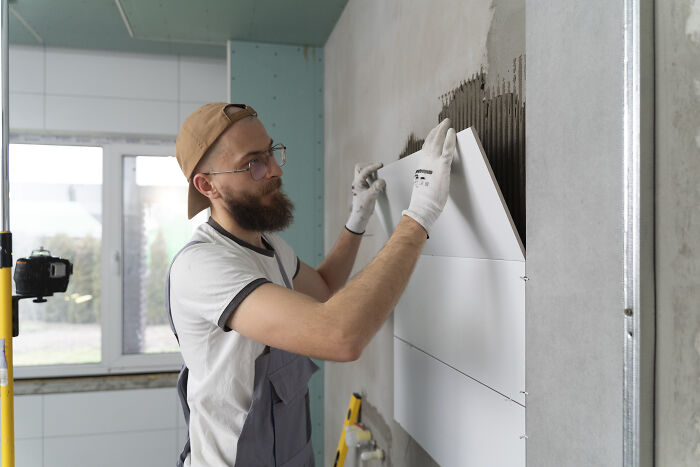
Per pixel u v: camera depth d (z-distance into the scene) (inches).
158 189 131.7
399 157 64.0
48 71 122.0
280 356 47.2
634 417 24.7
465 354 44.5
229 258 41.3
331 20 96.3
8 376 55.5
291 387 48.0
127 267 130.2
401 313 61.3
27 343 125.3
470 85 45.6
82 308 127.5
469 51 45.8
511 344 37.2
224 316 38.7
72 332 127.2
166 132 128.6
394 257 37.8
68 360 127.2
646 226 24.7
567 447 30.5
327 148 106.1
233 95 106.3
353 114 86.1
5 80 55.6
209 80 131.0
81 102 123.6
